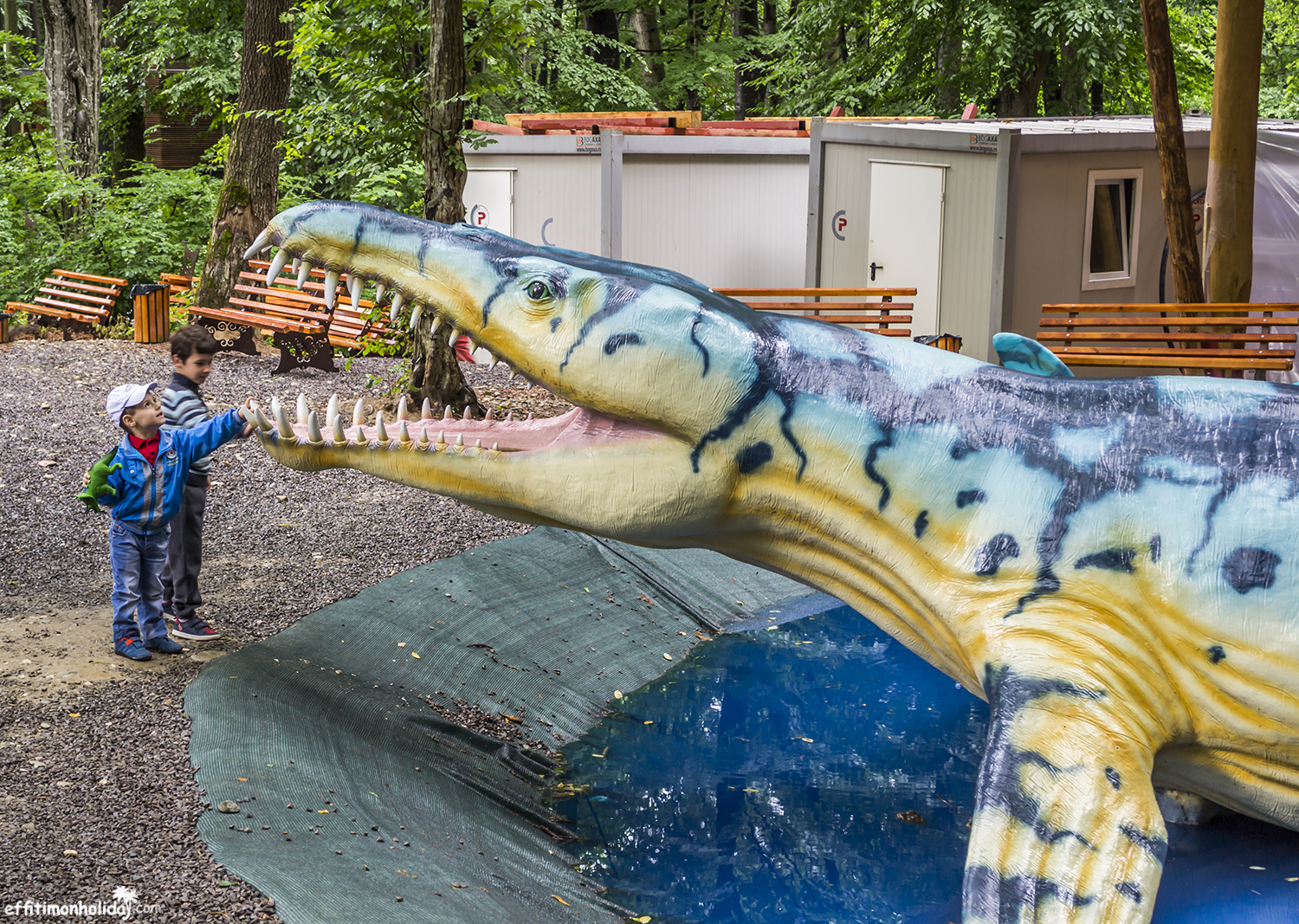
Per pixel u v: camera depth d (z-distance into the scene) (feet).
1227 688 13.11
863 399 14.32
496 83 37.06
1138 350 33.32
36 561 23.09
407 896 12.20
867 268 44.98
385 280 15.06
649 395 14.24
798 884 14.87
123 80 79.20
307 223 14.99
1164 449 13.58
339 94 38.47
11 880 11.68
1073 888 11.00
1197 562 13.08
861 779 17.88
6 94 81.41
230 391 39.73
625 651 22.15
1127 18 65.41
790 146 50.90
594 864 15.34
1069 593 13.19
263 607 20.81
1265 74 120.98
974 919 11.00
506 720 18.93
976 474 13.89
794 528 14.90
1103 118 52.80
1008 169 38.11
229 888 11.76
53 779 13.97
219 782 14.05
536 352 14.57
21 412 36.04
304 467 15.29
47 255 61.16
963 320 40.81
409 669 19.33
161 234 61.57
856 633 24.16
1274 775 13.58
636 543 15.40
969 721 19.98
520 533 25.57
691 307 14.35
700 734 19.34
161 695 16.65
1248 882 14.71
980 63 69.21
